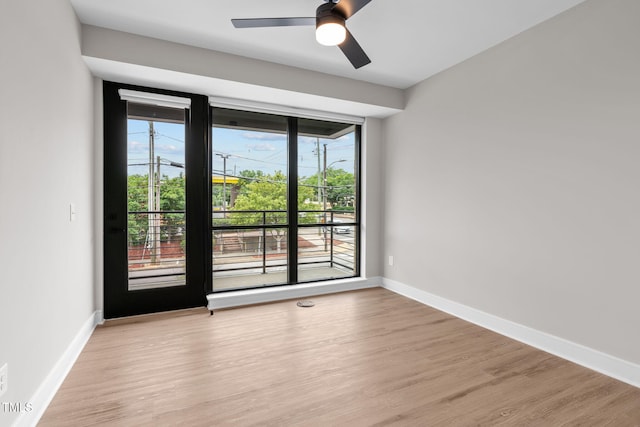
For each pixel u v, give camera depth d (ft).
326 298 11.97
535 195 8.01
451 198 10.39
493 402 5.77
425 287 11.42
